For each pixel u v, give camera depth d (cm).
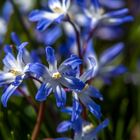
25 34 58
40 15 46
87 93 42
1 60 46
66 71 41
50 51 41
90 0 51
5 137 50
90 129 45
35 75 42
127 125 57
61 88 41
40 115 45
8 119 49
